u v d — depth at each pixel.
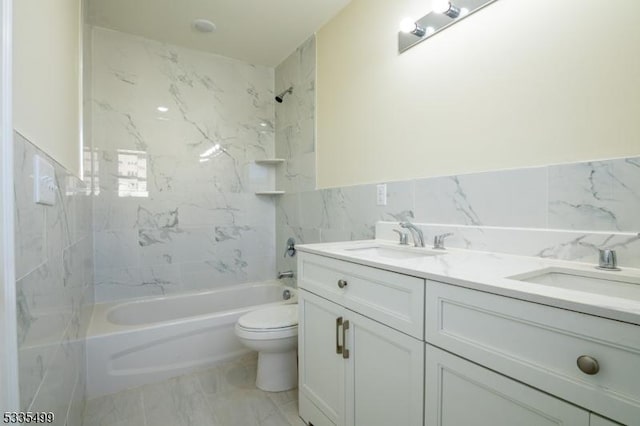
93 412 1.62
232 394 1.79
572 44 1.05
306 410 1.51
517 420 0.70
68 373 1.10
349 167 2.09
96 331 1.84
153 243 2.52
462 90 1.40
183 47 2.62
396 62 1.73
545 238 1.11
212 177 2.75
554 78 1.10
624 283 0.86
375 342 1.10
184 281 2.64
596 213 1.00
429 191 1.54
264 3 2.08
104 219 2.34
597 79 1.00
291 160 2.76
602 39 0.99
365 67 1.95
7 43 0.53
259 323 1.75
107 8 2.10
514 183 1.21
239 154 2.87
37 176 0.71
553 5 1.10
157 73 2.52
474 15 1.35
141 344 1.89
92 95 2.28
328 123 2.29
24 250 0.60
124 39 2.40
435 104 1.52
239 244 2.88
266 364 1.84
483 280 0.78
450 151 1.45
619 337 0.55
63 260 1.02
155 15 2.19
